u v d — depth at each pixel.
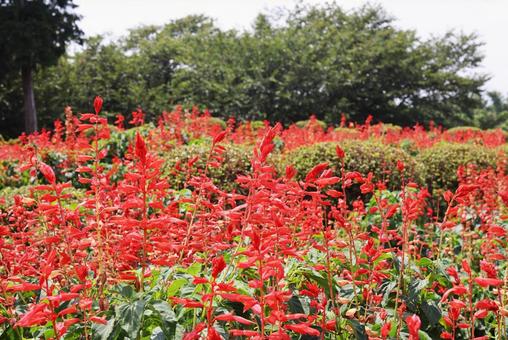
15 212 4.52
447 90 46.09
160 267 3.44
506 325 3.59
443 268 4.18
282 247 2.86
